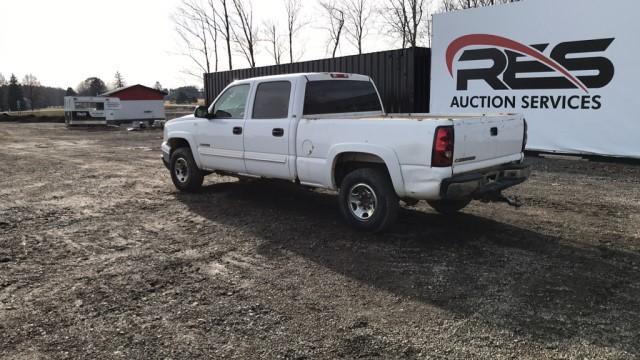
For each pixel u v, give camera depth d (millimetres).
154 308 3693
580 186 7852
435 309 3586
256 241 5301
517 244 5020
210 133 7164
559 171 9266
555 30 10414
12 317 3568
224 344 3156
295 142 5879
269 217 6301
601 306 3578
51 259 4828
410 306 3646
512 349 3021
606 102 9922
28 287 4121
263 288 4031
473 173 4957
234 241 5316
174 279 4258
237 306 3703
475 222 5848
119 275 4371
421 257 4676
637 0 9227
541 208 6484
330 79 6254
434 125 4602
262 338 3219
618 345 3045
